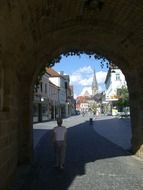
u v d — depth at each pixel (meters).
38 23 13.11
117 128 44.72
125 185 10.86
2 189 9.32
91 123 55.53
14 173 12.36
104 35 17.19
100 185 10.90
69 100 127.69
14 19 9.77
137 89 17.98
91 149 21.62
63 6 13.27
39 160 16.95
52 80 98.88
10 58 11.20
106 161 16.28
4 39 9.55
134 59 17.58
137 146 18.17
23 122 16.34
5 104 11.02
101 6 14.08
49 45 16.98
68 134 35.94
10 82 11.54
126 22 15.05
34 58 16.17
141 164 15.20
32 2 10.55
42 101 66.25
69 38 17.34
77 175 12.73
